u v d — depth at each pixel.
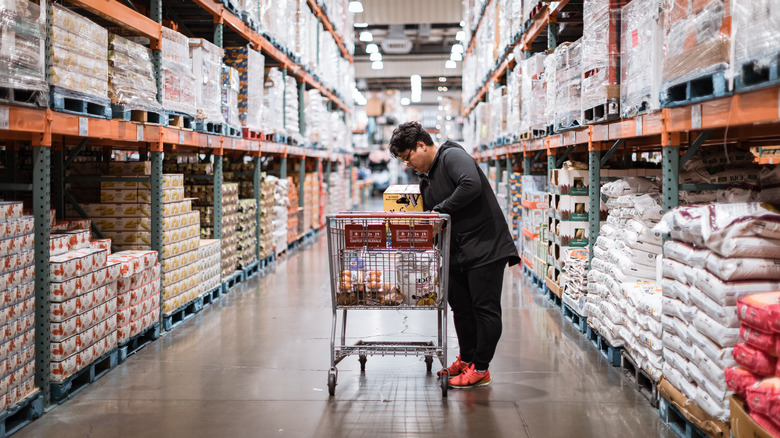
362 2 17.98
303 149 11.54
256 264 8.57
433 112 28.56
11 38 3.07
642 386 3.77
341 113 16.80
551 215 6.29
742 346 2.43
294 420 3.37
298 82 11.76
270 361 4.46
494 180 11.98
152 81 4.86
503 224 3.81
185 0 6.48
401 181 29.97
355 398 3.70
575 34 7.18
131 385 3.94
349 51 16.44
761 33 2.19
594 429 3.21
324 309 6.24
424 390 3.83
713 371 2.64
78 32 3.72
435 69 25.02
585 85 4.75
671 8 3.00
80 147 5.22
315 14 11.86
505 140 9.21
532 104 6.70
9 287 3.17
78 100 3.75
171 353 4.65
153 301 4.90
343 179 18.56
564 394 3.72
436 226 3.61
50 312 3.56
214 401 3.65
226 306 6.38
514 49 7.89
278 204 10.10
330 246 3.62
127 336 4.45
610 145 5.38
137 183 5.19
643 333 3.57
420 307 3.66
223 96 6.76
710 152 4.24
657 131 3.47
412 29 22.38
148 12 6.05
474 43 13.71
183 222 5.67
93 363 3.97
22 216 3.37
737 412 2.41
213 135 6.49
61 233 4.04
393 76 25.25
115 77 4.30
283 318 5.83
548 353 4.58
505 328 5.33
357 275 3.65
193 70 5.83
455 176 3.68
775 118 2.20
